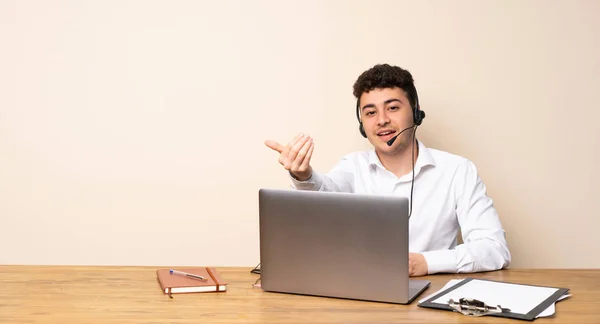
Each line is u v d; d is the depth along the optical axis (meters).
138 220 3.02
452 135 2.94
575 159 2.93
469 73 2.91
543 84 2.90
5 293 1.69
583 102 2.91
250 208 3.00
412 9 2.90
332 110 2.94
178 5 2.94
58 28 2.95
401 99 2.34
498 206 2.96
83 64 2.96
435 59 2.91
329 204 1.61
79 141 2.99
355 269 1.61
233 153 2.98
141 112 2.98
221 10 2.94
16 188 3.01
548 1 2.88
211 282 1.73
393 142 2.36
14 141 2.99
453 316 1.49
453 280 1.82
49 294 1.68
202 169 2.99
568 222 2.96
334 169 2.57
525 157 2.94
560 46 2.89
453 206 2.43
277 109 2.96
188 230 3.02
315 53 2.93
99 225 3.02
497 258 2.00
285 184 2.98
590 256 2.97
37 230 3.02
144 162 3.00
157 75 2.96
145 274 1.91
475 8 2.89
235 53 2.95
